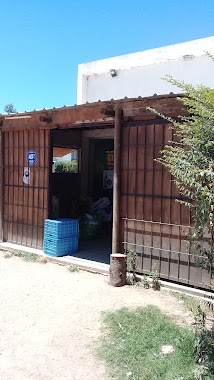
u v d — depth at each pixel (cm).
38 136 773
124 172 626
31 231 795
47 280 603
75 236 769
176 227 565
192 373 323
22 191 809
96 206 1039
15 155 819
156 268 580
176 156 336
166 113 562
